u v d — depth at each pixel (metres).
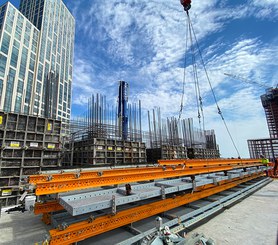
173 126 18.42
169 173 4.47
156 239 2.77
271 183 10.28
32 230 3.75
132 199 3.04
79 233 2.44
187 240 2.81
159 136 16.31
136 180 3.76
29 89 38.34
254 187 7.69
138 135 14.02
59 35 52.69
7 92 33.16
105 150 9.23
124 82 14.55
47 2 49.25
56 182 2.76
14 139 5.83
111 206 2.79
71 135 10.99
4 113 5.82
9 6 35.62
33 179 2.89
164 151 13.28
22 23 38.53
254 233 3.73
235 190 6.48
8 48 34.47
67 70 55.53
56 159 6.73
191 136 19.81
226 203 5.14
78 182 3.00
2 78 32.69
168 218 3.69
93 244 2.78
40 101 40.03
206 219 4.61
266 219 4.56
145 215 3.26
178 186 3.88
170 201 3.81
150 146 15.22
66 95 53.69
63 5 56.78
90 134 11.30
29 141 6.13
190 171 4.99
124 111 13.88
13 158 5.71
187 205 4.45
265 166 10.55
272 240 3.42
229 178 5.81
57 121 6.99
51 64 47.38
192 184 4.26
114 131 12.34
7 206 5.36
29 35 40.41
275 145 25.03
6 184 5.49
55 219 3.30
